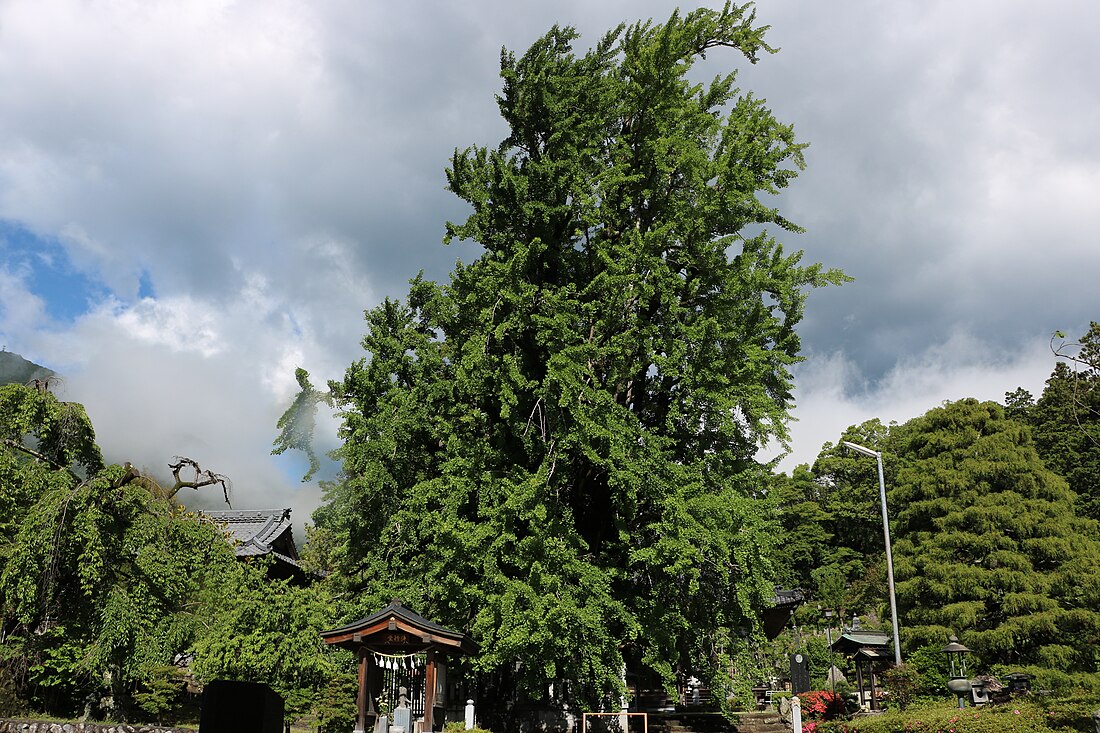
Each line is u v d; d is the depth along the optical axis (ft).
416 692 63.77
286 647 63.26
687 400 70.95
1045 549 91.91
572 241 80.02
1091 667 87.04
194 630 62.85
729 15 81.00
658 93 78.95
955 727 55.47
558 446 69.21
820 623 164.14
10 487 58.29
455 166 79.15
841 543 186.09
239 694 7.66
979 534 96.48
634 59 81.51
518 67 79.20
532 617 59.93
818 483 196.65
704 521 65.98
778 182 79.41
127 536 60.13
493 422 75.87
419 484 69.15
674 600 72.18
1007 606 89.76
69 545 56.65
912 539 102.68
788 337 78.95
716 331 70.44
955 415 105.09
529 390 72.79
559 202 76.59
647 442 70.49
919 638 91.86
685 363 71.67
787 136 77.87
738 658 73.61
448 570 68.90
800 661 100.78
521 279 72.02
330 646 66.54
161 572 59.72
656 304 80.53
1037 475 98.73
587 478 80.02
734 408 72.18
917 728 58.34
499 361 69.56
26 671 55.26
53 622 58.44
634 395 84.33
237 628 63.10
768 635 109.29
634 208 83.56
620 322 73.41
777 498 72.18
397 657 59.21
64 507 56.18
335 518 77.87
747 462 75.82
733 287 72.08
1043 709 55.06
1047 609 88.33
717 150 81.15
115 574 59.67
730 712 71.36
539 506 63.52
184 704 69.56
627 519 73.10
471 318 75.15
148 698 61.31
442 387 74.23
